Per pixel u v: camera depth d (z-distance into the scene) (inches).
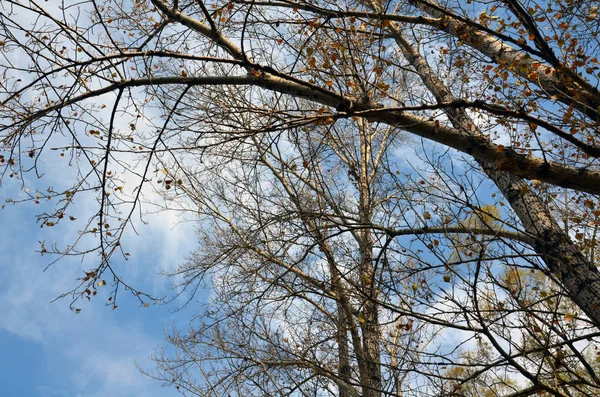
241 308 214.8
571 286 156.9
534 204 174.4
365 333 196.9
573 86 155.1
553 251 162.7
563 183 138.5
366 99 150.8
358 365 192.9
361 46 170.2
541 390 130.4
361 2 195.5
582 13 172.2
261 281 218.8
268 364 216.2
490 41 192.7
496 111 130.3
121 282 184.5
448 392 146.1
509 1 135.6
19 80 159.9
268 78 153.8
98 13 150.9
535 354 158.4
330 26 156.8
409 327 147.7
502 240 135.1
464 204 138.8
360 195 235.8
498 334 142.3
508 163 141.5
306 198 231.0
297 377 217.8
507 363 137.0
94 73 153.7
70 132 165.3
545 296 154.6
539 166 138.6
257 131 148.9
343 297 208.4
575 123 142.9
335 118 143.8
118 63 149.9
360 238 228.5
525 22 147.9
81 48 149.7
